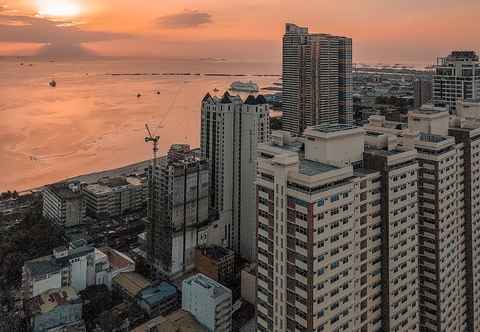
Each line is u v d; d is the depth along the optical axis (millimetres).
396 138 114062
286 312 94938
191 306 161875
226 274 199375
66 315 160750
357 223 100375
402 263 110250
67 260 181375
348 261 96625
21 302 180750
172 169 195125
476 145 128500
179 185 197250
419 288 122688
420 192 118812
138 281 188500
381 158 103875
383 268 107312
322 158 101500
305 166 98500
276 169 93062
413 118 129500
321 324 92812
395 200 106125
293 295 93062
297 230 90688
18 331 161625
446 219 120562
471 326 136125
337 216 92938
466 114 151750
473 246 132375
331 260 93000
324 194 89750
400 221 108188
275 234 95125
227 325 158250
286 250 93250
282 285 94875
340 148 103375
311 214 88375
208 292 154625
